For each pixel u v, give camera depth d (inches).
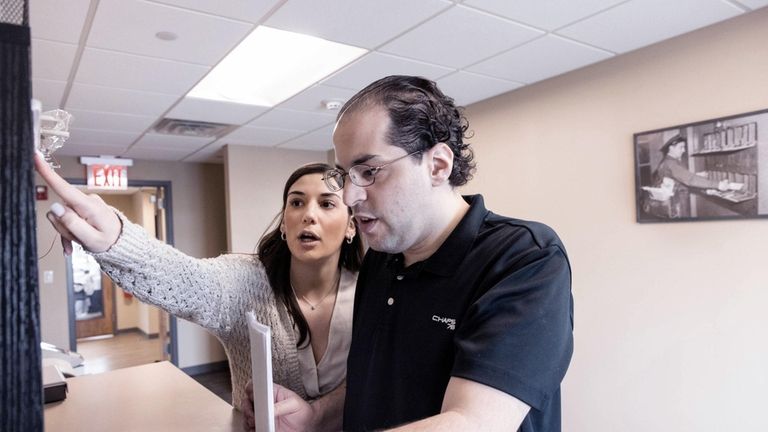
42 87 104.4
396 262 32.4
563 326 24.0
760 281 78.4
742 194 79.9
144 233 29.8
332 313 43.5
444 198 29.3
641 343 95.0
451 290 28.1
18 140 10.9
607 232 101.2
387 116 25.7
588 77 104.0
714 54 83.8
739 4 75.0
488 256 27.3
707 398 85.0
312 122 144.1
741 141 80.0
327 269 43.9
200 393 42.2
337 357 42.8
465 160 30.8
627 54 96.7
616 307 99.3
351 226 43.9
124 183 194.4
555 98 111.2
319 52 103.2
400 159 25.9
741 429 80.6
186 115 132.1
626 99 97.2
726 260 82.5
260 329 22.6
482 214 30.3
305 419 35.0
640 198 94.5
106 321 284.2
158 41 82.7
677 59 89.0
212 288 36.2
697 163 85.8
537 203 115.9
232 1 70.0
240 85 121.0
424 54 92.9
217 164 215.5
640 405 94.7
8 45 10.9
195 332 202.7
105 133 149.3
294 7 72.5
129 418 36.4
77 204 24.0
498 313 23.5
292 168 193.2
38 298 11.0
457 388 22.0
